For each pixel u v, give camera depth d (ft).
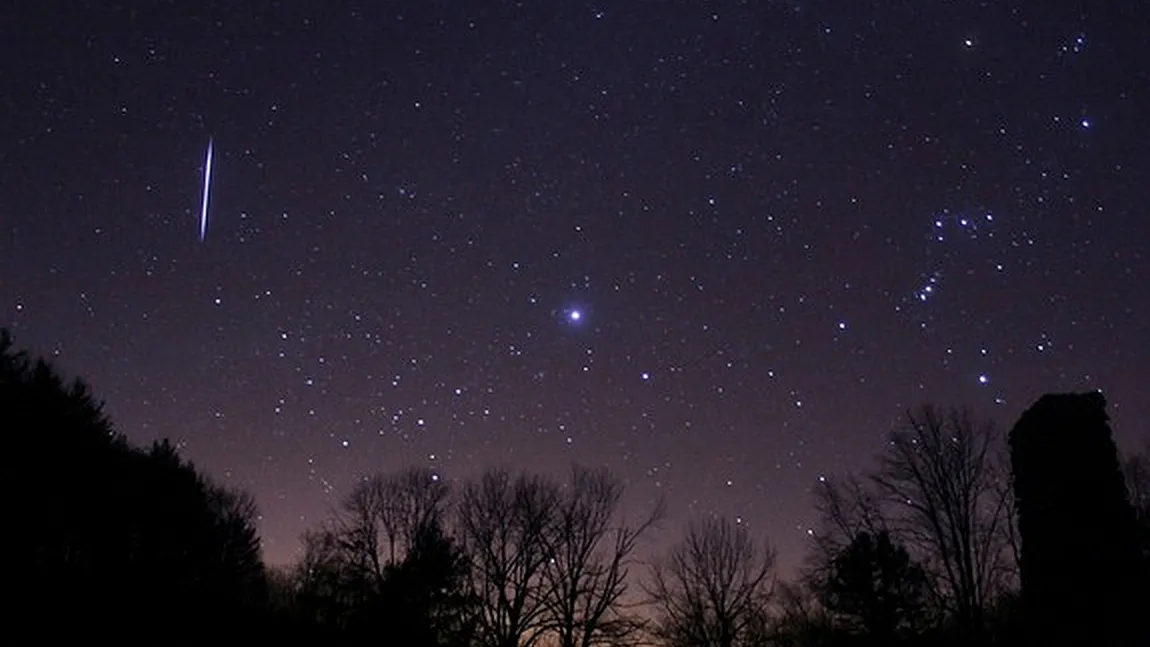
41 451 115.03
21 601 102.42
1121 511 64.54
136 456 132.67
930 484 118.93
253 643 119.85
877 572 119.03
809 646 128.88
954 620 115.65
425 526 140.05
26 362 120.57
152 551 127.24
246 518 162.09
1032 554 66.49
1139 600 62.44
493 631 134.92
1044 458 66.95
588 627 135.85
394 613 131.44
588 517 140.46
